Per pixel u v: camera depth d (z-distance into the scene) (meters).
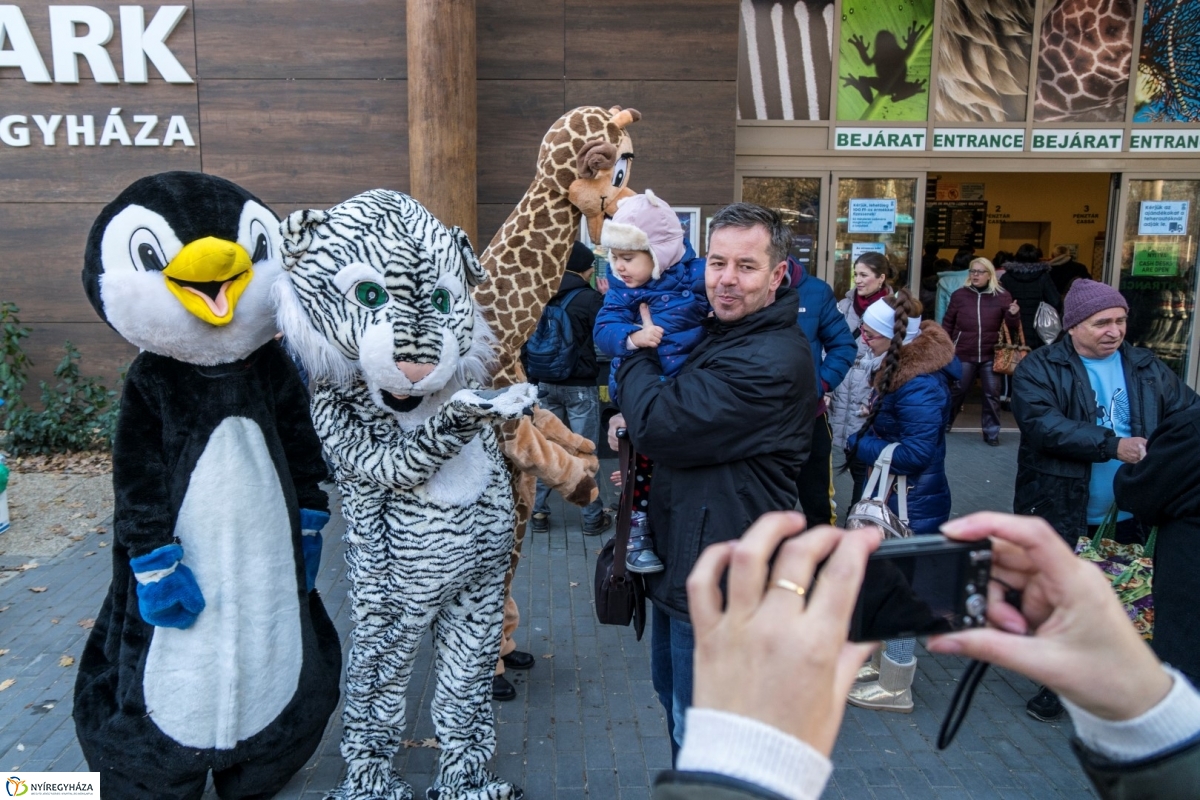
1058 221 12.22
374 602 2.42
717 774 0.70
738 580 0.79
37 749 3.12
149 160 7.14
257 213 2.44
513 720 3.38
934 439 3.38
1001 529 0.92
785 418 2.13
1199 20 8.05
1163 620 2.30
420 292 2.23
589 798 2.88
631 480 2.43
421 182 6.41
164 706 2.36
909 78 8.09
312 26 7.03
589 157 3.10
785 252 2.24
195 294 2.24
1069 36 8.09
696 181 7.41
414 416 2.37
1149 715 0.86
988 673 3.84
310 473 2.71
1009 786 2.97
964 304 7.98
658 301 2.48
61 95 7.02
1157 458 2.25
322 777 2.94
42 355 7.33
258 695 2.46
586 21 7.18
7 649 3.92
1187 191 8.35
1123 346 3.44
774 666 0.74
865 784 2.98
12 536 5.40
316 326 2.23
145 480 2.31
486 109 7.22
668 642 2.47
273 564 2.47
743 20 7.91
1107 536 3.28
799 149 8.09
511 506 2.58
